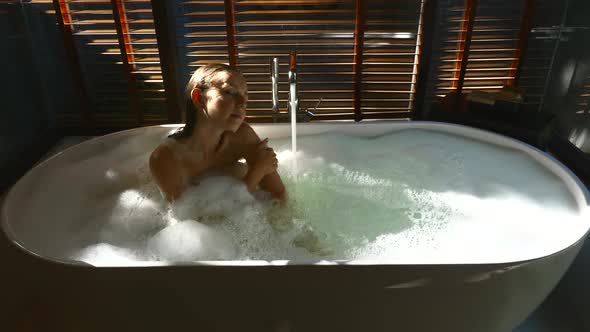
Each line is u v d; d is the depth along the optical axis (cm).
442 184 185
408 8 229
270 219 167
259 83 246
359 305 128
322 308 130
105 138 191
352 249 156
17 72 226
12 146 221
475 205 173
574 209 161
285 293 126
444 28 235
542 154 181
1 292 151
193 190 163
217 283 124
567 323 155
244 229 160
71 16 226
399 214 172
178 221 162
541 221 160
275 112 204
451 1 228
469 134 202
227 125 152
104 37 232
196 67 242
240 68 242
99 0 222
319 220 170
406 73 247
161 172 156
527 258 123
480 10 230
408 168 194
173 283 124
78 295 128
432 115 237
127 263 122
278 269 121
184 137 159
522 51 238
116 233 159
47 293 131
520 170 183
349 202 179
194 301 128
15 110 224
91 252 150
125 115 256
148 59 238
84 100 246
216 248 151
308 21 230
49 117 255
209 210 163
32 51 237
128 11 225
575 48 220
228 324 135
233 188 164
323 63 242
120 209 170
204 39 234
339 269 120
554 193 170
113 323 135
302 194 182
